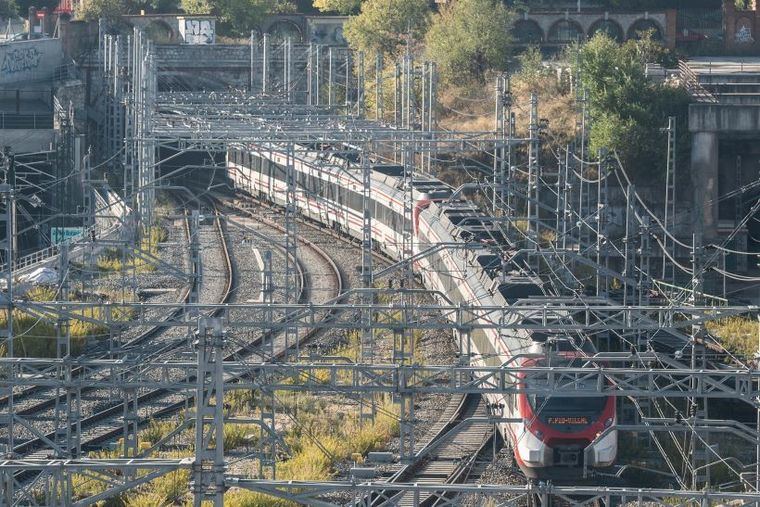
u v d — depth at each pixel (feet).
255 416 400.06
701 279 496.64
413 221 586.45
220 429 229.25
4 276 550.77
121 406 412.57
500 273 435.12
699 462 361.92
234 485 229.86
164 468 232.73
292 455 363.35
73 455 368.48
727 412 413.59
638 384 399.44
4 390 341.82
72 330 498.28
